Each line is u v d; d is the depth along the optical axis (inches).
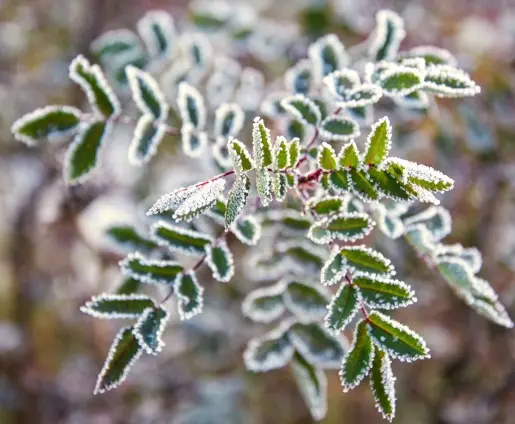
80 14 33.5
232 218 15.1
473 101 23.9
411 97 18.3
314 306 18.8
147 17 22.3
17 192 33.2
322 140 18.7
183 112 18.9
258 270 19.0
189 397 33.2
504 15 30.0
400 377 34.0
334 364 18.6
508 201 25.4
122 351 16.6
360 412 35.9
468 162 24.5
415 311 29.2
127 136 24.9
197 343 30.6
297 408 35.4
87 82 18.4
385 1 29.5
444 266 18.2
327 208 16.7
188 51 22.3
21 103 32.5
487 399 30.0
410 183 15.6
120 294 17.7
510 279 26.2
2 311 36.9
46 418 33.7
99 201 25.8
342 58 19.6
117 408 33.4
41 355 34.9
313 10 25.4
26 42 33.4
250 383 33.1
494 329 29.0
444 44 28.3
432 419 32.3
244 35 25.1
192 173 22.6
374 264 16.3
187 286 17.2
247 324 29.0
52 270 33.9
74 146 18.5
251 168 15.4
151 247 18.8
